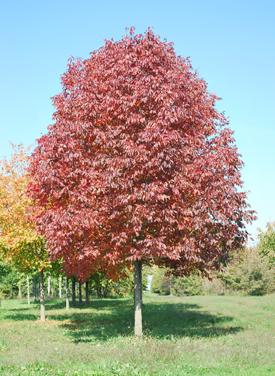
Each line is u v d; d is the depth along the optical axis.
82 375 11.01
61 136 18.03
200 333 19.84
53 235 17.62
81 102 18.41
